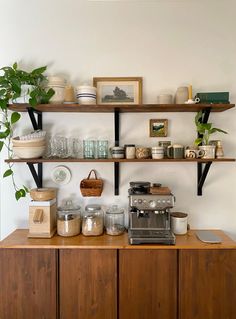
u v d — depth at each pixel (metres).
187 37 1.78
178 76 1.79
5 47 1.79
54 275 1.48
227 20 1.77
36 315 1.49
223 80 1.78
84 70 1.79
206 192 1.82
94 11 1.79
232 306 1.48
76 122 1.81
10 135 1.77
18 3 1.79
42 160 1.59
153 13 1.78
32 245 1.47
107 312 1.48
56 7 1.79
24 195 1.71
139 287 1.48
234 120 1.79
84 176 1.83
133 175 1.82
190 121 1.80
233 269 1.47
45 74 1.79
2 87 1.56
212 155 1.60
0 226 1.83
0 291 1.48
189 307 1.48
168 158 1.62
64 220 1.62
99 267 1.48
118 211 1.72
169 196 1.53
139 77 1.78
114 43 1.79
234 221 1.82
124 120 1.80
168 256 1.47
